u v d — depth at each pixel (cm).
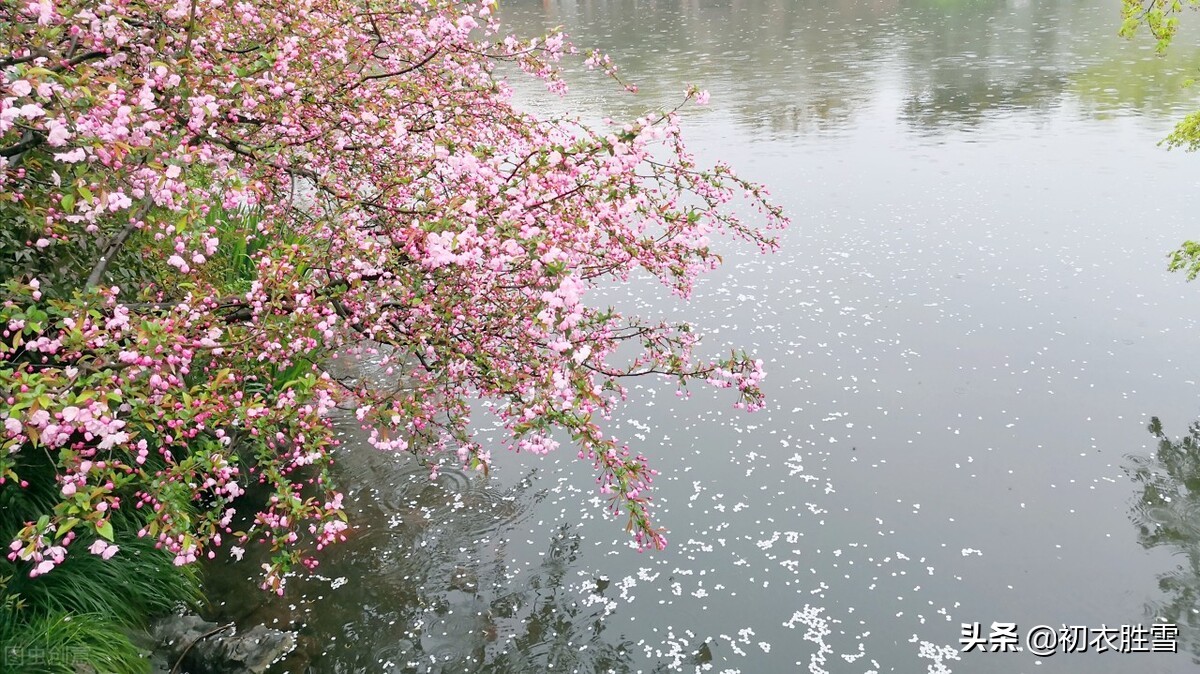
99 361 381
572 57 3128
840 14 4191
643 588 617
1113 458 731
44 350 377
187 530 402
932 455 754
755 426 815
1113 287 1074
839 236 1323
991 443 765
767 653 554
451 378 541
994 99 2162
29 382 315
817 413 830
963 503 688
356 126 582
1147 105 1981
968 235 1292
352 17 621
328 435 479
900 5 4394
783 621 579
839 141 1862
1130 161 1596
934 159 1703
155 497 402
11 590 494
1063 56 2664
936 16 3881
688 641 566
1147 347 917
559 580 627
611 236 517
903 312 1044
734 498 710
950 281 1127
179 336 394
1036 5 4028
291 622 589
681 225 547
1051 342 943
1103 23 3300
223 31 588
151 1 515
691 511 697
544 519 695
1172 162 1571
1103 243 1223
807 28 3753
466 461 764
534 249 415
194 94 470
